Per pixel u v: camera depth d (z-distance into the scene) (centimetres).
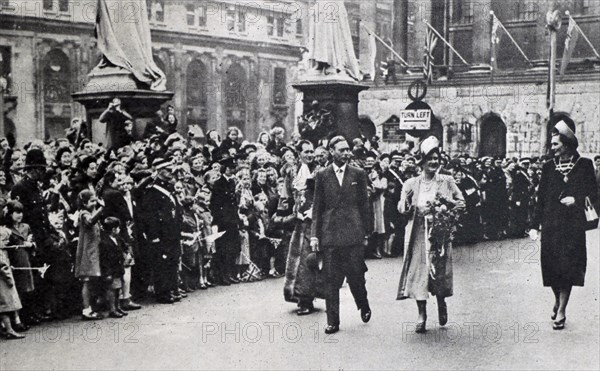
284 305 1170
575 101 3509
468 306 1163
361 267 1000
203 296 1241
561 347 915
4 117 3228
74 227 1155
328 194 983
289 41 4012
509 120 3762
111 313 1082
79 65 3562
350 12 4847
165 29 3812
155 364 836
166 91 1697
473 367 820
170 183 1201
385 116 4188
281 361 847
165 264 1179
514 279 1410
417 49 4447
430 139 994
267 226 1436
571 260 1013
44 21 3428
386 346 914
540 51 3991
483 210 2084
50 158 1391
